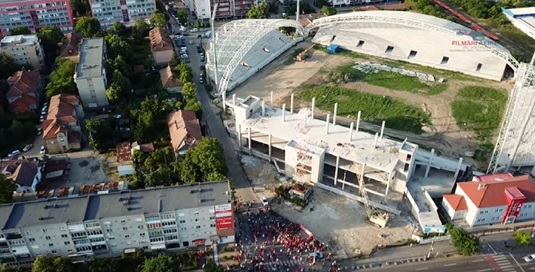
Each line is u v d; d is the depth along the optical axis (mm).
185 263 154500
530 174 194000
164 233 156750
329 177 191125
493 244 163500
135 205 153875
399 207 179500
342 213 177250
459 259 158250
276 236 165875
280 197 183625
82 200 156875
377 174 181375
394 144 187750
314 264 155375
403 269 154750
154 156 191000
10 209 153000
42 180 189375
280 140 198750
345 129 198125
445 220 173500
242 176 194875
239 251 160000
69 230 148875
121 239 155875
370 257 158875
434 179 189000
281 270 153000
